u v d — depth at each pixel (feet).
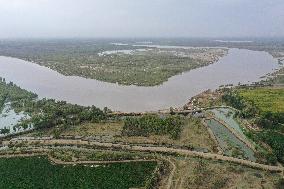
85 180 654.12
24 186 632.38
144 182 643.86
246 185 642.22
